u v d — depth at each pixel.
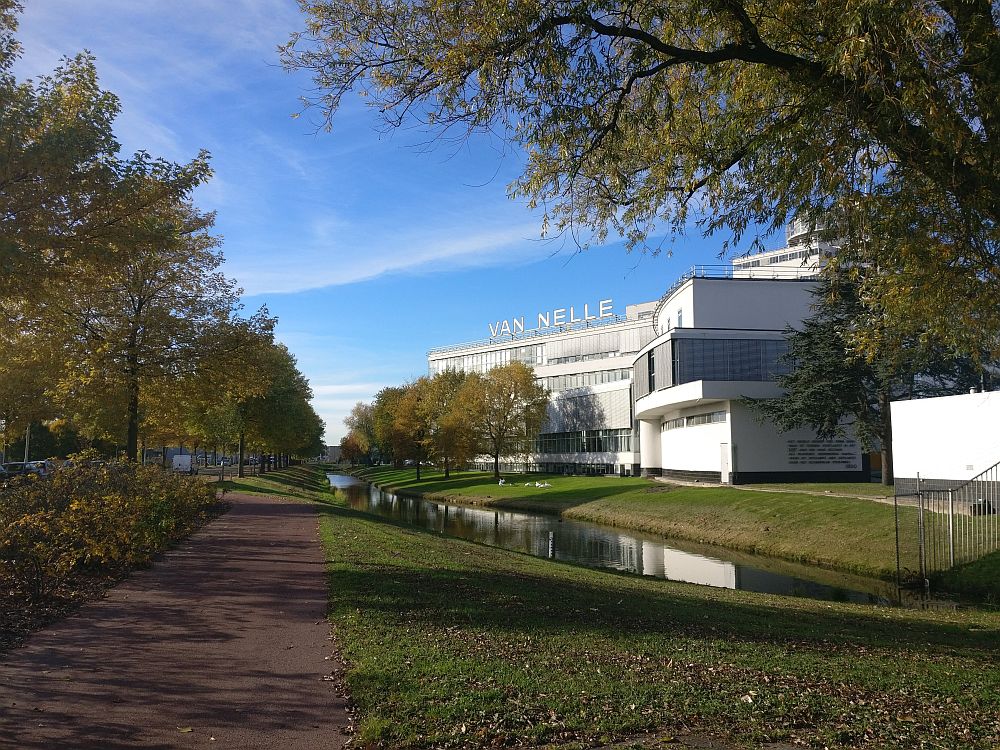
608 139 9.21
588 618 9.12
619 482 52.38
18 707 5.53
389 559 13.43
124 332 21.98
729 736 5.25
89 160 11.23
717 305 46.47
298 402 50.41
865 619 11.75
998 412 20.52
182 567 12.34
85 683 6.13
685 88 9.65
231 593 10.12
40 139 10.52
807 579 19.92
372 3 8.14
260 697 5.83
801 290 46.91
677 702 5.84
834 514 25.36
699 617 10.16
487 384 67.50
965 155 7.65
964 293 9.45
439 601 9.50
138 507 12.90
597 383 79.69
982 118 7.76
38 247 10.37
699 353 44.03
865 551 21.27
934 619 12.40
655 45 8.00
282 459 100.06
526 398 67.00
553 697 5.79
